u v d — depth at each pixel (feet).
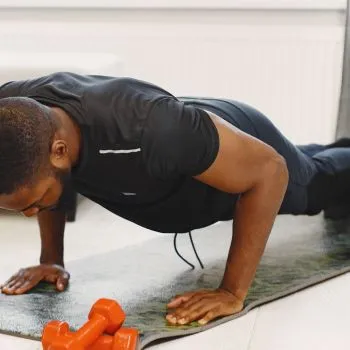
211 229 7.30
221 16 9.11
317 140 9.19
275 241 6.92
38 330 4.90
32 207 4.32
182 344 4.81
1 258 6.72
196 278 5.96
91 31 9.39
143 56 9.35
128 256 6.53
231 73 9.21
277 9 8.93
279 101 9.19
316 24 8.95
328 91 9.04
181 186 5.07
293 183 6.20
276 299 5.58
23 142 4.07
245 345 4.80
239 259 5.09
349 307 5.47
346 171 6.86
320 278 5.95
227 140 4.58
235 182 4.73
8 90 4.74
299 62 9.04
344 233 7.18
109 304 4.50
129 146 4.39
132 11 9.25
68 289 5.69
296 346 4.80
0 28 9.55
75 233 7.54
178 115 4.42
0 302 5.40
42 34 9.49
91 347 4.50
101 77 4.80
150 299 5.49
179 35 9.20
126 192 4.83
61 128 4.34
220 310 5.09
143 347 4.69
